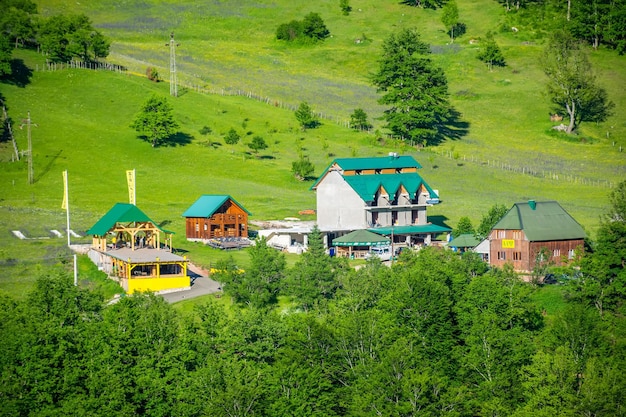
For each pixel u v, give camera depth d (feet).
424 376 620.90
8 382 611.47
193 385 617.62
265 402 615.16
